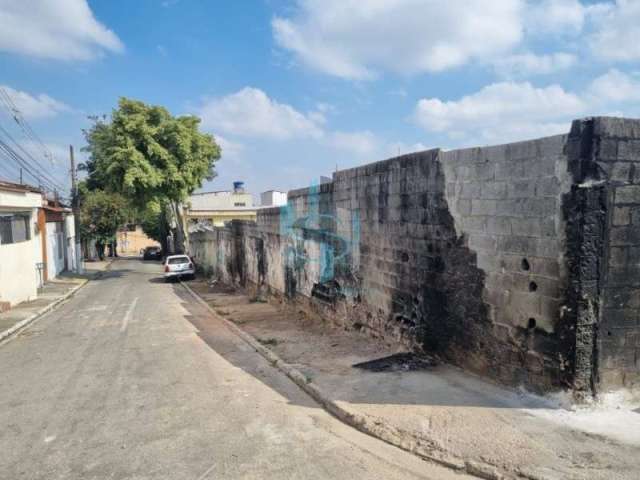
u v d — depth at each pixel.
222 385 7.06
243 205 52.50
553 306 4.95
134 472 4.45
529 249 5.22
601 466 3.82
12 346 10.88
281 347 9.11
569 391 4.84
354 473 4.25
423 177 7.03
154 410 6.09
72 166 31.02
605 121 4.57
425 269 7.09
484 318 5.93
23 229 18.69
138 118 26.77
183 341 10.41
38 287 22.11
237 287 20.88
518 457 4.08
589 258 4.66
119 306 16.92
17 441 5.30
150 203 27.97
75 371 8.22
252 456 4.66
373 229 8.62
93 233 45.72
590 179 4.61
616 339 4.82
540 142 5.04
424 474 4.17
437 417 5.06
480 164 5.87
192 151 29.77
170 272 26.80
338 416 5.61
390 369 6.80
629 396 4.90
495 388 5.65
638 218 4.75
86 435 5.38
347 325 9.80
